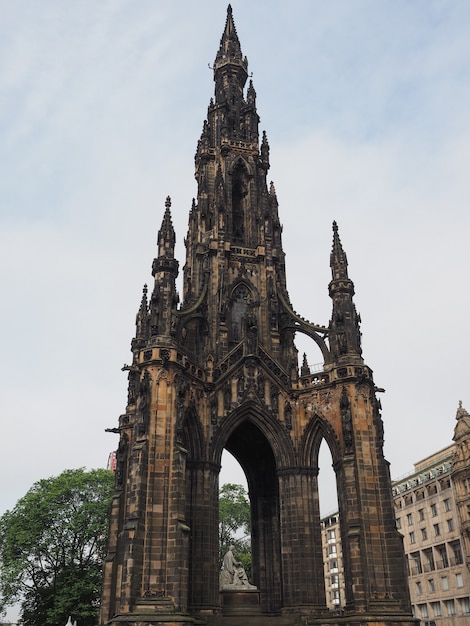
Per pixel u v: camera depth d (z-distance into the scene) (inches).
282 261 2923.2
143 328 2829.7
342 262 2522.1
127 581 1779.0
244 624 1988.2
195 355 2620.6
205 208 3011.8
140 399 2066.9
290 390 2411.4
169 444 2022.6
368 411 2219.5
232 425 2340.1
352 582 1959.9
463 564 4621.1
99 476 3526.1
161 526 1898.4
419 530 5265.8
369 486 2095.2
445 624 4788.4
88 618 3213.6
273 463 2657.5
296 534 2185.0
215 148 3206.2
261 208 2942.9
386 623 1855.3
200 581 2074.3
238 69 3526.1
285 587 2143.2
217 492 2240.4
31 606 3255.4
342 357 2309.3
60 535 3277.6
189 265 3078.2
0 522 3376.0
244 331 2498.8
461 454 4640.8
